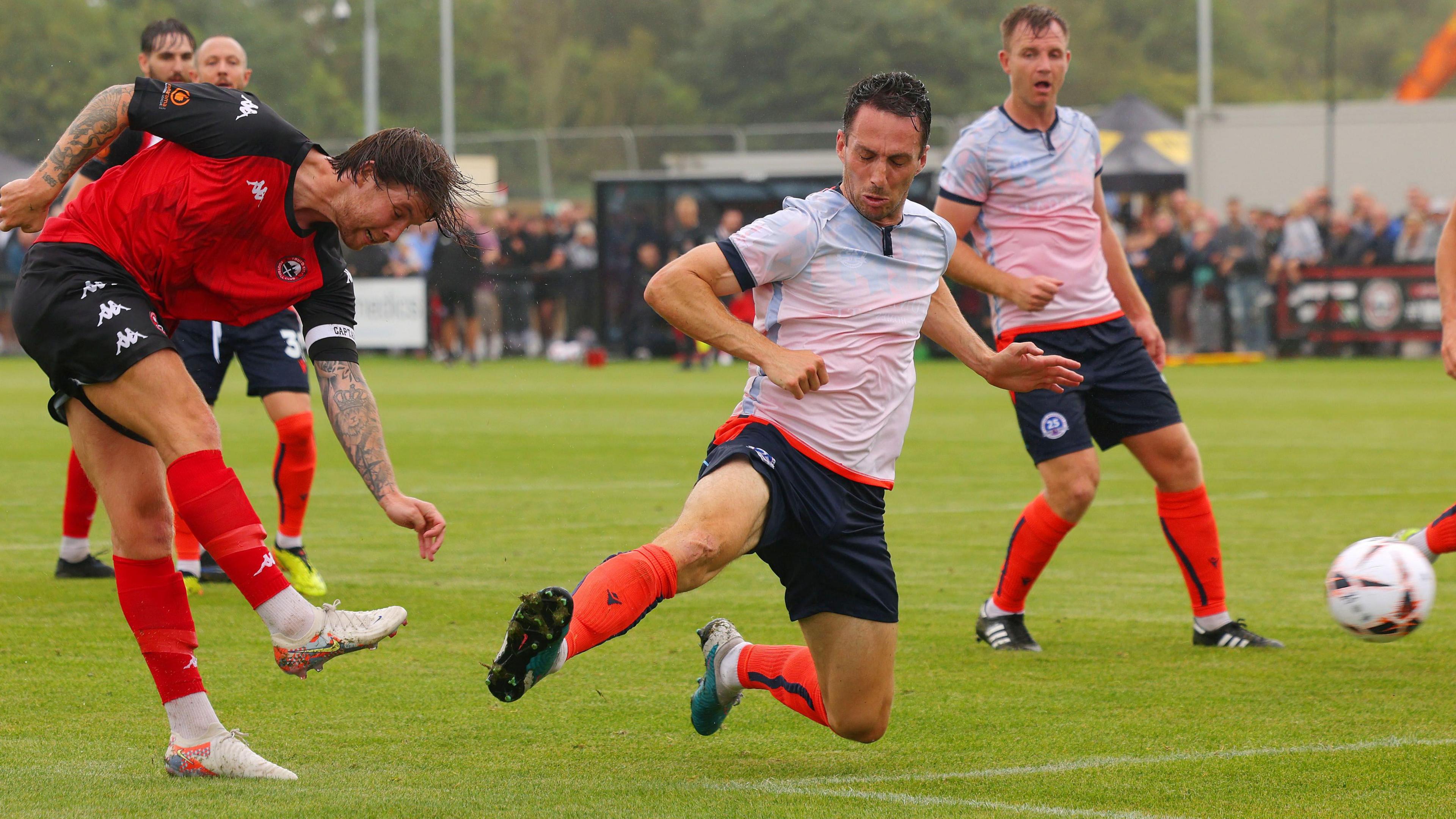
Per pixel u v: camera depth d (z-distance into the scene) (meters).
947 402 50.09
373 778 11.05
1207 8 98.81
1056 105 16.98
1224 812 10.33
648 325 74.38
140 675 14.30
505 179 100.00
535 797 10.52
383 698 13.62
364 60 171.38
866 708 11.44
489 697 13.70
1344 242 67.38
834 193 11.34
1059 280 16.56
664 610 17.98
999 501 27.41
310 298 11.65
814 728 12.83
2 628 16.42
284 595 10.55
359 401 11.38
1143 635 16.81
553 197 103.62
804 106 166.50
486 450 35.72
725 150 161.62
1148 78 181.00
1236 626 16.22
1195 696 13.91
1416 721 12.94
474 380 60.47
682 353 68.12
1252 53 198.38
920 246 11.43
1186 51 191.88
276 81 156.00
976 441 37.91
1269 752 11.92
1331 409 45.22
